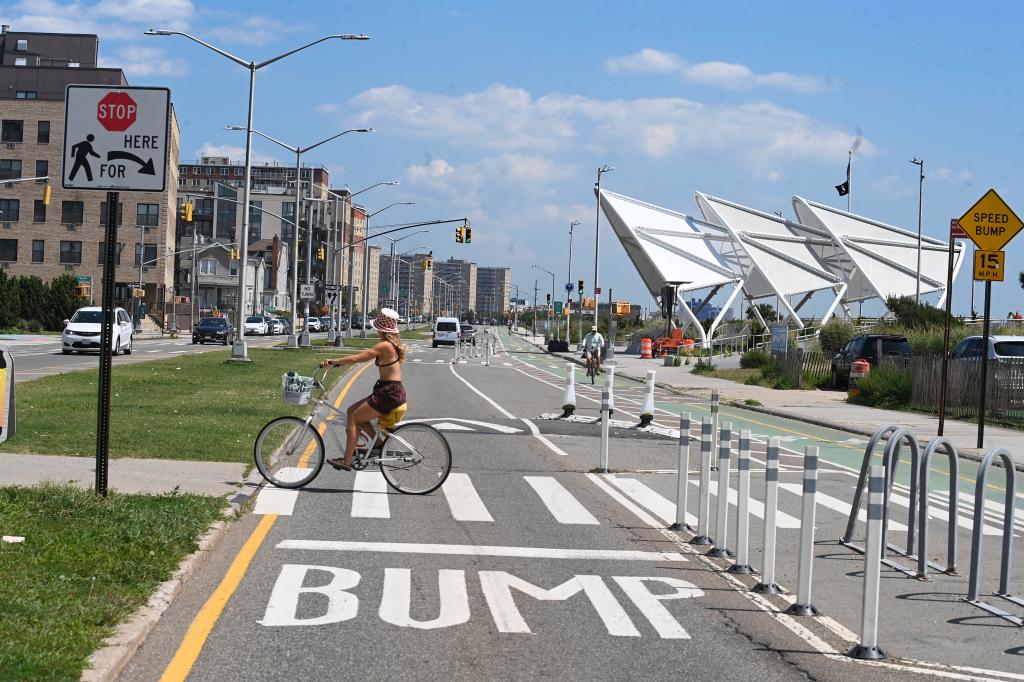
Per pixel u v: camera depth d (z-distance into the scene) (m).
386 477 12.66
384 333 12.59
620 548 10.04
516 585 8.43
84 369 33.62
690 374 51.66
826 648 7.03
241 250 40.19
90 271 102.00
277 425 12.80
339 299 76.75
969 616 8.12
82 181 10.16
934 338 42.91
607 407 15.48
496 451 17.41
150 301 101.88
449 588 8.25
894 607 8.34
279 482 12.77
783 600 8.30
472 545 9.90
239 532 10.08
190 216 59.25
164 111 10.20
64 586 7.21
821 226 95.31
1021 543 11.32
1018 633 7.68
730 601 8.20
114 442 15.13
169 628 6.90
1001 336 30.83
